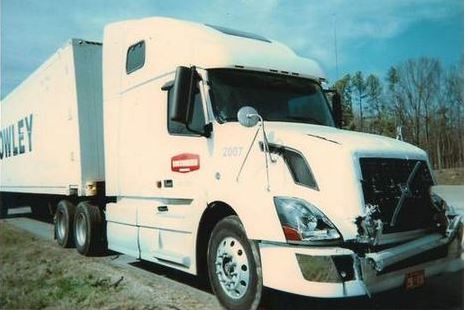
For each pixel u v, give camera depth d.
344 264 4.16
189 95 5.36
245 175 4.93
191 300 5.52
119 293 5.87
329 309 5.04
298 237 4.27
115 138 7.53
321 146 4.61
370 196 4.48
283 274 4.33
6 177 15.14
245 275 4.77
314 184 4.49
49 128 10.70
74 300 5.65
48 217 15.51
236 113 5.55
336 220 4.31
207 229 5.52
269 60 6.02
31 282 6.67
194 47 5.88
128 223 7.01
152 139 6.52
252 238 4.58
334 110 6.60
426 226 4.80
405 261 4.48
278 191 4.55
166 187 6.16
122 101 7.32
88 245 8.55
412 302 5.22
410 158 4.94
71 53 9.08
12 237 11.27
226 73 5.73
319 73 6.48
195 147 5.66
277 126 5.19
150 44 6.71
